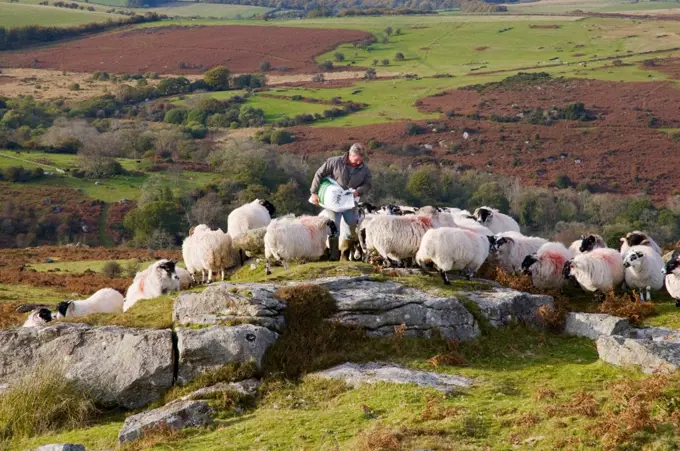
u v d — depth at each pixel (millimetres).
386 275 16109
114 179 107688
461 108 158375
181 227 85875
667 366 11859
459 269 16453
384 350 13594
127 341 13320
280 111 163250
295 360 13227
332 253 18594
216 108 163000
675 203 94000
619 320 14359
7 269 44125
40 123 151125
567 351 13938
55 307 26094
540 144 130750
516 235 18516
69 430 12375
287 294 14133
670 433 9508
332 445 9828
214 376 12820
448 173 104688
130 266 48344
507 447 9461
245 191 96125
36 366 13289
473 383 12180
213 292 14039
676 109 147875
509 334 14344
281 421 11000
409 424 10234
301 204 94875
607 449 9211
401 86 184625
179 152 126438
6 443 11969
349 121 152250
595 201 91750
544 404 10719
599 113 148000
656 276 16359
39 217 91375
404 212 19062
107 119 159875
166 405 12211
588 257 16188
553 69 192875
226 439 10570
